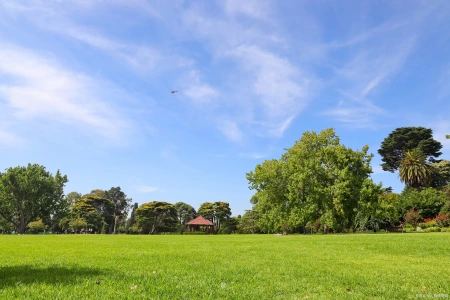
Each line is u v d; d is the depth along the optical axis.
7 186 69.31
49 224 88.50
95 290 5.59
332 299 5.26
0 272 7.45
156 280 6.59
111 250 14.32
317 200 43.09
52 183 74.81
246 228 81.44
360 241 18.92
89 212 86.75
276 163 49.84
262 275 7.44
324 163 46.56
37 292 5.33
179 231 91.94
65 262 9.53
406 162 72.12
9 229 78.94
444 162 76.25
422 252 12.58
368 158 44.84
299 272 7.86
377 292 5.80
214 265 9.01
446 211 54.69
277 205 49.12
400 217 60.53
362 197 41.66
